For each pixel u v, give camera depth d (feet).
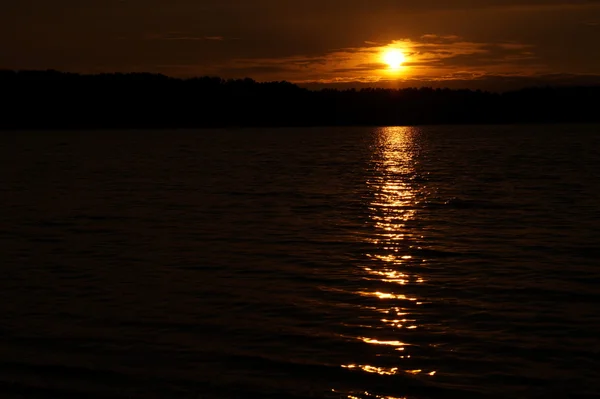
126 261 67.51
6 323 48.32
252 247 74.23
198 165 193.26
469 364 41.09
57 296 55.06
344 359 41.93
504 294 55.36
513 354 42.47
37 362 41.73
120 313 50.62
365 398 37.19
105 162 204.13
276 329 47.03
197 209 103.81
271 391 37.99
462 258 68.39
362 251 71.92
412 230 84.38
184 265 65.82
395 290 56.65
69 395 37.78
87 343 44.62
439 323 48.16
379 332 46.37
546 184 136.46
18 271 63.46
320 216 96.37
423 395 37.45
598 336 45.47
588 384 38.34
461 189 130.11
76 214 99.09
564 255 69.41
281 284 58.70
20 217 96.37
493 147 284.82
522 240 77.15
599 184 134.72
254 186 136.87
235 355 42.60
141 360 42.01
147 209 104.01
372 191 127.95
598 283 58.65
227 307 52.03
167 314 50.37
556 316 49.65
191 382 39.11
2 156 230.07
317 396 37.47
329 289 57.06
